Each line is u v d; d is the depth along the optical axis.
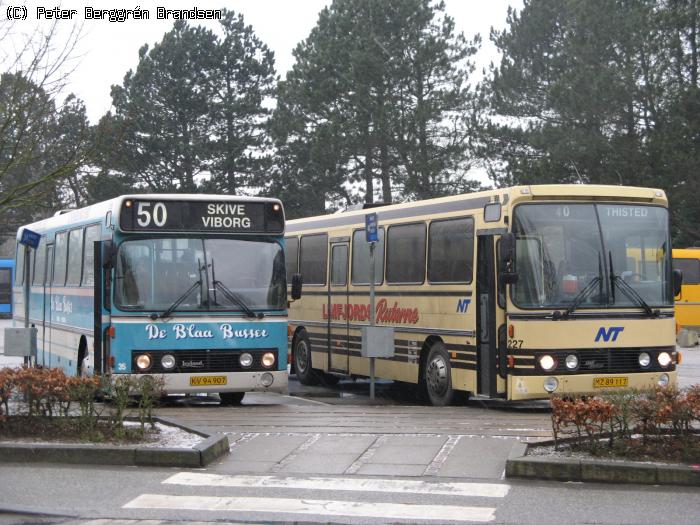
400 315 19.59
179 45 62.62
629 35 45.31
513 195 16.03
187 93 61.56
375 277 20.70
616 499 9.23
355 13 55.81
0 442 11.54
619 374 16.06
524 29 53.38
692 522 8.42
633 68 44.94
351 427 13.47
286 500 9.34
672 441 10.60
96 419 12.37
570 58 48.47
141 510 9.02
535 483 9.92
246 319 17.05
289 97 58.28
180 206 16.95
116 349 16.42
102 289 16.86
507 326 15.86
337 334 22.47
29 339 19.61
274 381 17.16
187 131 62.62
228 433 12.86
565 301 15.91
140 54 64.06
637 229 16.50
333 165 54.81
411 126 52.66
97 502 9.33
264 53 65.31
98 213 18.09
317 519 8.61
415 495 9.45
